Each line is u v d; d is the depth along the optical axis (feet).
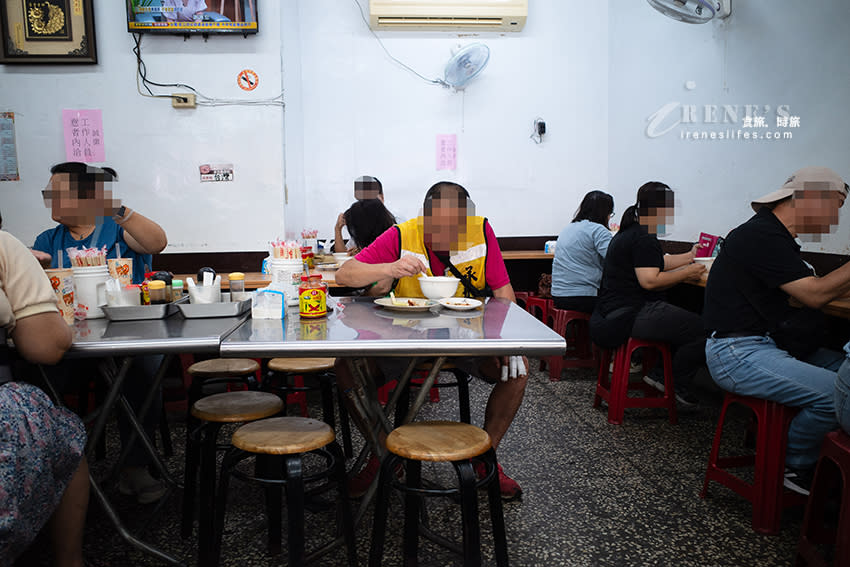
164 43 13.75
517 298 18.34
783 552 6.58
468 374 8.61
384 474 5.54
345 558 6.48
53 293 5.16
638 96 17.42
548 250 18.16
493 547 6.70
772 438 6.93
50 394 6.25
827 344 10.10
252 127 14.12
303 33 18.17
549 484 8.34
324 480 8.43
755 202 7.67
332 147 18.60
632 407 11.78
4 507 4.42
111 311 6.27
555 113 19.29
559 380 13.92
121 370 6.23
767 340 7.34
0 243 4.94
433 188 7.55
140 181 13.99
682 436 10.20
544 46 19.02
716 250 12.58
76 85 13.64
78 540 5.61
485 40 18.81
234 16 13.57
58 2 13.24
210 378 7.97
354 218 11.68
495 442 7.69
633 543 6.79
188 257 14.26
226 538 6.94
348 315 6.66
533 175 19.43
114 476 7.11
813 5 10.82
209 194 14.19
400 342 5.10
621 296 10.99
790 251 7.08
